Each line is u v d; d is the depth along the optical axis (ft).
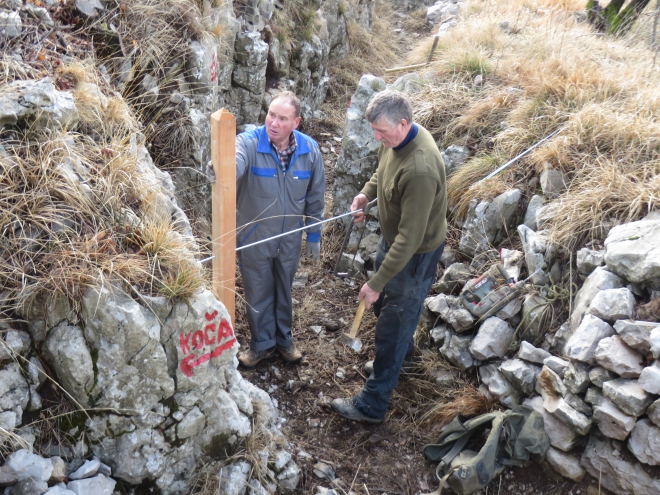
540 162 13.75
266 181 11.04
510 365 11.14
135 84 13.51
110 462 8.11
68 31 12.23
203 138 14.80
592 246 11.80
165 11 14.23
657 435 9.20
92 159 9.28
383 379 10.98
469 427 10.47
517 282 12.23
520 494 10.16
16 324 7.64
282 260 11.68
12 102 8.71
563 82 16.25
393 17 36.81
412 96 17.20
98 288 7.52
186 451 8.73
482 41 20.52
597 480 9.93
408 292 10.31
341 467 10.80
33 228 8.02
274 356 12.96
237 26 18.53
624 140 13.57
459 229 14.28
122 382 7.81
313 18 24.06
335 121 24.17
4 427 7.27
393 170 9.68
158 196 9.53
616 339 9.89
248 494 9.23
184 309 8.06
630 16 23.02
